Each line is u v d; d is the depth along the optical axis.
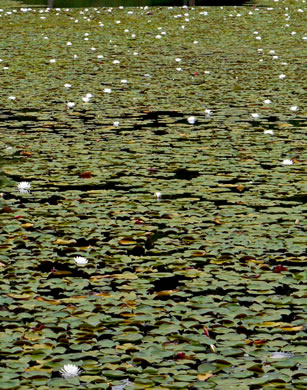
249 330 6.15
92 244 7.90
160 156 11.12
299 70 18.47
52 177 10.17
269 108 14.36
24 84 16.95
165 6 38.69
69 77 17.84
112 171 10.41
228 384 5.38
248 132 12.53
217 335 6.08
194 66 19.30
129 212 8.81
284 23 29.09
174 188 9.66
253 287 6.92
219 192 9.52
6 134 12.48
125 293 6.80
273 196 9.34
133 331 6.14
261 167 10.55
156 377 5.47
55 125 13.09
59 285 6.98
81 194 9.46
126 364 5.66
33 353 5.80
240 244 7.88
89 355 5.77
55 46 23.30
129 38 25.17
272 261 7.48
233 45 23.31
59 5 40.19
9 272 7.23
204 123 13.20
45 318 6.34
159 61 20.20
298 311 6.47
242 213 8.78
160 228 8.33
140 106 14.62
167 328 6.18
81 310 6.47
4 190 9.62
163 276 7.16
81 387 5.35
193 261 7.48
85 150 11.46
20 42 24.22
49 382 5.41
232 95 15.59
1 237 8.09
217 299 6.69
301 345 5.92
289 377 5.46
